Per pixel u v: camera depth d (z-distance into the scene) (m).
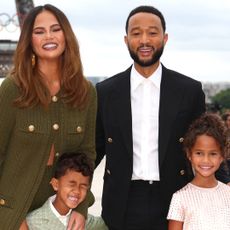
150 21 5.48
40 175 4.91
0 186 4.96
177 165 5.58
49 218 5.08
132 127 5.57
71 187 5.06
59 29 4.94
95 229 5.64
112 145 5.66
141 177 5.54
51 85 5.02
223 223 5.23
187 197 5.31
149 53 5.49
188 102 5.60
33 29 4.91
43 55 4.89
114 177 5.66
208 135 5.30
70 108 5.02
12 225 4.86
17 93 4.81
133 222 5.59
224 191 5.37
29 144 4.88
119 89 5.66
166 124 5.49
